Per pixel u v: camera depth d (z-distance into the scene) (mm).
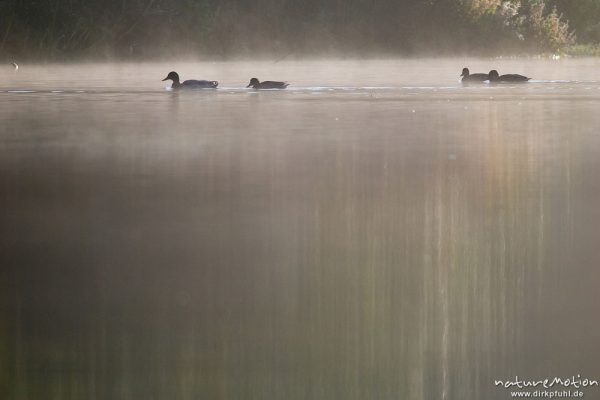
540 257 29312
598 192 37781
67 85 96188
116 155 47031
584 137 53312
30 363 21328
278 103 75438
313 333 23250
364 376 20656
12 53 146500
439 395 20188
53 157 46375
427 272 27703
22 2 149750
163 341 22719
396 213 34469
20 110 69062
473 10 195750
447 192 38062
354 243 30406
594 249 29984
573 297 25719
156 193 37781
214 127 58344
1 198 36938
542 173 41906
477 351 21938
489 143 51031
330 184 39438
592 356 21766
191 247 30047
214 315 24172
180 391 20156
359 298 25422
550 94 85562
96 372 21016
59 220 33500
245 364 21344
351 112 67625
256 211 34625
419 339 23016
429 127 58281
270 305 25031
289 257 29172
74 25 154000
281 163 44438
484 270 27953
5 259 28938
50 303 25234
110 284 26516
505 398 20109
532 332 23266
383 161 45031
